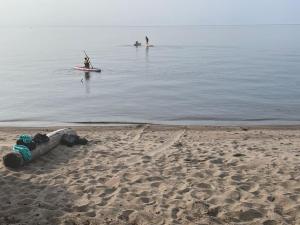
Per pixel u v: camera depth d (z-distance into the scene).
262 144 13.15
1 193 8.22
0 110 22.59
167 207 7.44
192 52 65.56
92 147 12.23
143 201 7.75
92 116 20.84
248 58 53.47
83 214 7.18
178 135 15.02
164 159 10.77
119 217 7.08
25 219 6.98
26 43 106.19
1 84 32.59
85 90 29.19
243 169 9.78
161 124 18.23
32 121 19.83
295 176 9.06
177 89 28.98
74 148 11.89
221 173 9.32
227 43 94.19
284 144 13.20
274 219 6.86
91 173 9.50
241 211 7.13
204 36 142.12
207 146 12.65
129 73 38.91
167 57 56.16
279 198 7.70
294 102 23.92
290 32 187.00
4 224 6.80
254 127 17.31
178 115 20.83
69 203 7.70
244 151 11.86
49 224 6.81
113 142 13.26
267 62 47.75
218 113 21.22
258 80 33.09
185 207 7.43
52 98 26.17
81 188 8.48
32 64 48.62
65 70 41.75
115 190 8.38
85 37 147.25
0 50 76.50
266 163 10.20
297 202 7.50
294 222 6.80
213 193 8.09
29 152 10.09
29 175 9.28
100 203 7.70
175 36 143.50
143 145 12.75
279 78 34.06
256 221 6.82
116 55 60.97
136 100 25.16
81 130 16.44
